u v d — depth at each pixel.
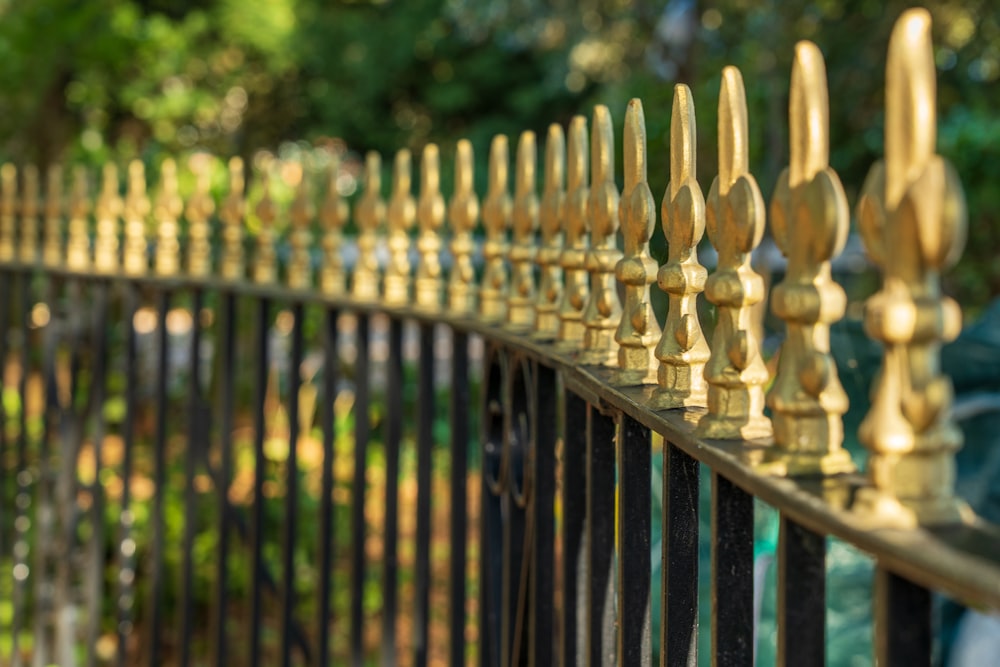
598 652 1.57
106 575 4.32
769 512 2.80
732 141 1.11
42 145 10.80
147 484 5.06
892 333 0.77
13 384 6.37
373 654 4.21
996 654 3.44
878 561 0.77
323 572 2.82
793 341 0.94
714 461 1.03
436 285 2.66
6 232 3.94
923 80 0.76
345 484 5.08
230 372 3.20
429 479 2.57
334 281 2.97
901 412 0.78
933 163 0.74
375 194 2.88
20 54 10.24
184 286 3.30
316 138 17.22
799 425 0.92
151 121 12.95
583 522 1.73
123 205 3.61
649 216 1.44
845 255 9.43
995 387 3.75
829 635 3.46
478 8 16.53
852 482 0.87
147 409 5.84
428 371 2.57
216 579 3.13
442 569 4.89
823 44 11.12
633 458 1.41
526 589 1.99
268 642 4.30
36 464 4.75
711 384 1.11
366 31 17.27
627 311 1.47
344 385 5.91
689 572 1.23
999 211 9.05
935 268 0.75
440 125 18.33
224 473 3.17
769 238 6.15
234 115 15.95
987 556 0.68
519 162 2.20
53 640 4.11
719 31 11.52
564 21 15.33
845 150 11.48
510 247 2.29
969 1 11.08
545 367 1.91
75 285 3.62
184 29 13.46
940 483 0.78
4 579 4.36
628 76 13.92
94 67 11.19
